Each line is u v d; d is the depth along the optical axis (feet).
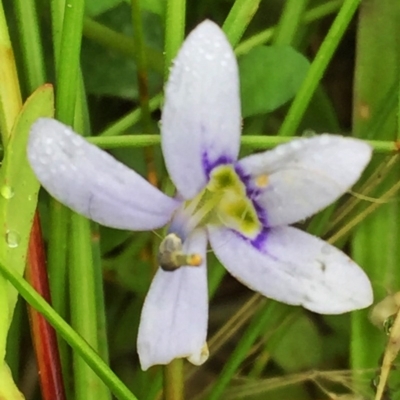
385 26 0.19
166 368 0.17
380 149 0.17
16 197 0.15
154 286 0.15
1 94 0.16
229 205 0.15
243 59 0.18
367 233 0.19
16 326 0.19
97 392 0.17
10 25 0.19
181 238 0.15
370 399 0.19
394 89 0.18
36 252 0.16
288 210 0.15
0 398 0.15
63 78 0.16
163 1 0.18
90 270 0.17
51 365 0.17
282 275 0.15
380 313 0.18
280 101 0.18
